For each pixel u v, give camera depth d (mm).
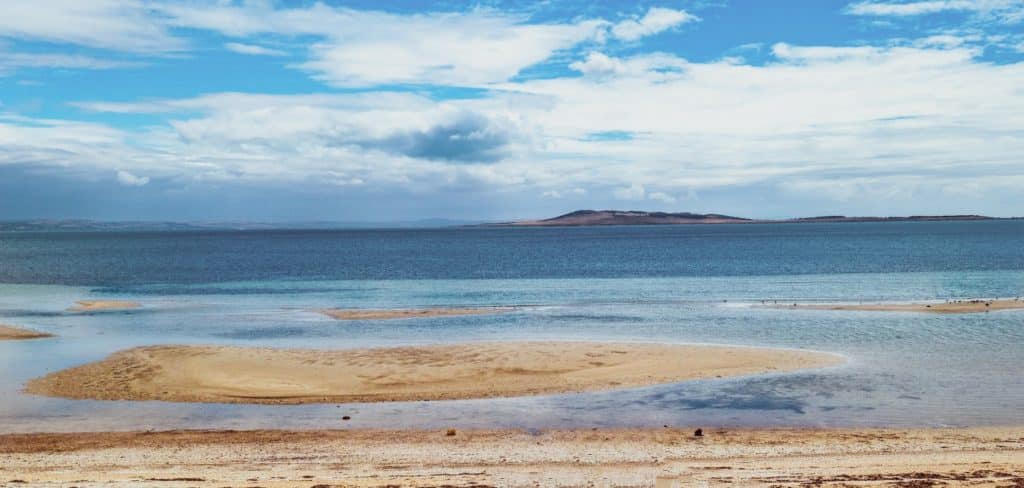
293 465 17484
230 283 73688
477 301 56500
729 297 57438
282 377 27828
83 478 16031
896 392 25000
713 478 15844
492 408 23516
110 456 18359
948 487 14453
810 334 37906
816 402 23828
